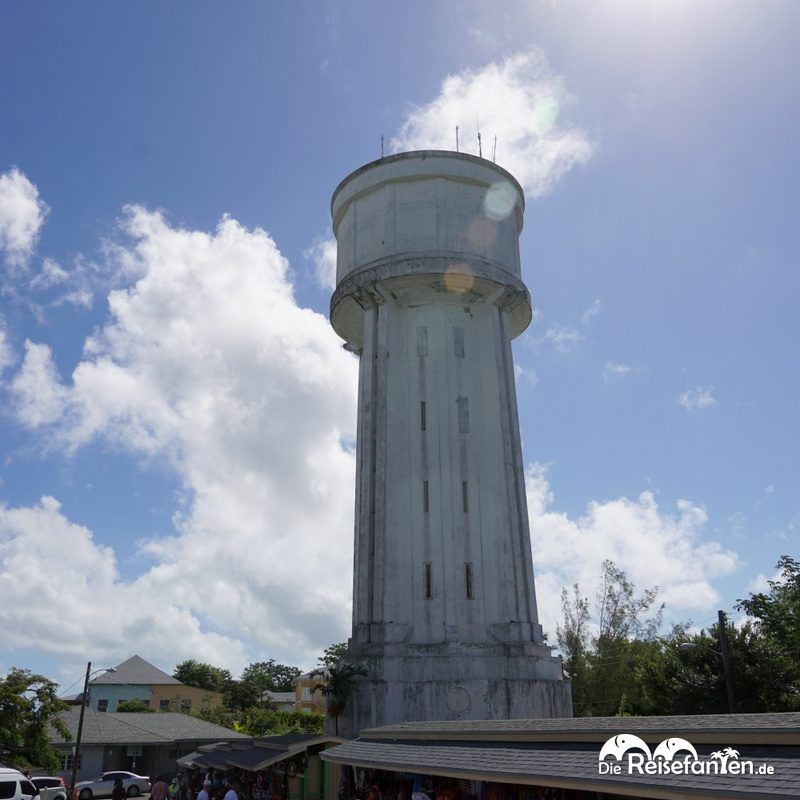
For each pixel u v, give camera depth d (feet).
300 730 226.38
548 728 55.42
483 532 124.98
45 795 135.85
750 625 140.36
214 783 120.78
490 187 144.56
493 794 58.65
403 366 134.92
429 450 128.26
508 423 131.75
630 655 163.32
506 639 117.80
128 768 175.73
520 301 139.95
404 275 132.98
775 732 37.04
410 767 60.18
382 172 142.92
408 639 117.60
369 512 125.90
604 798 48.52
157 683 287.07
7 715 139.95
